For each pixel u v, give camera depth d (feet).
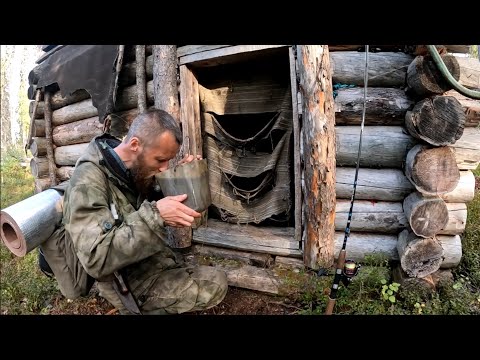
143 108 10.59
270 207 9.68
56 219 6.00
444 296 7.50
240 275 8.70
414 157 7.09
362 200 8.48
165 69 9.59
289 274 8.61
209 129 10.40
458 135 6.72
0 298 8.80
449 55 6.77
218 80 10.25
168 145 5.42
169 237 10.31
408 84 7.50
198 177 5.16
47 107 15.33
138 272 6.63
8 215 5.53
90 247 4.95
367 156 8.07
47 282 9.36
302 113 7.82
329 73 7.45
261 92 9.68
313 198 7.80
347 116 8.06
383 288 7.27
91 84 10.30
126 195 6.00
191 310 6.66
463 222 7.88
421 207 7.18
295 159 8.39
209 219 11.00
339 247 8.39
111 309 8.07
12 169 33.35
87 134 13.67
